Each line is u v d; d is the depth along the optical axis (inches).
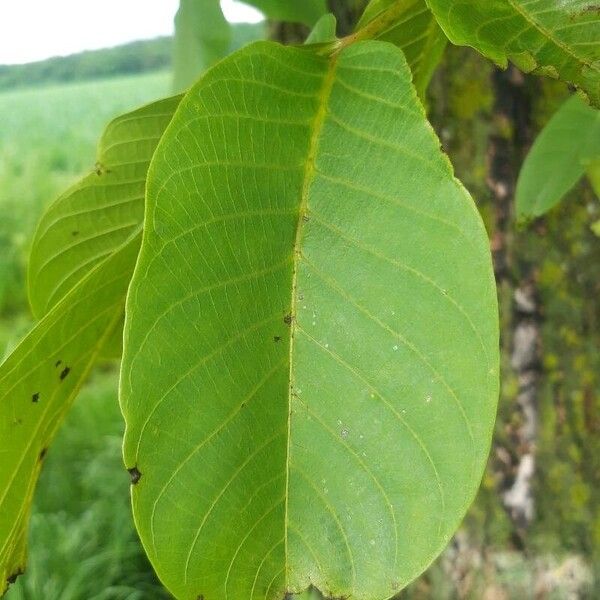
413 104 6.2
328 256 6.3
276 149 6.3
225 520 6.2
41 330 7.0
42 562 35.1
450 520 5.9
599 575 18.6
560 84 17.4
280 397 6.3
